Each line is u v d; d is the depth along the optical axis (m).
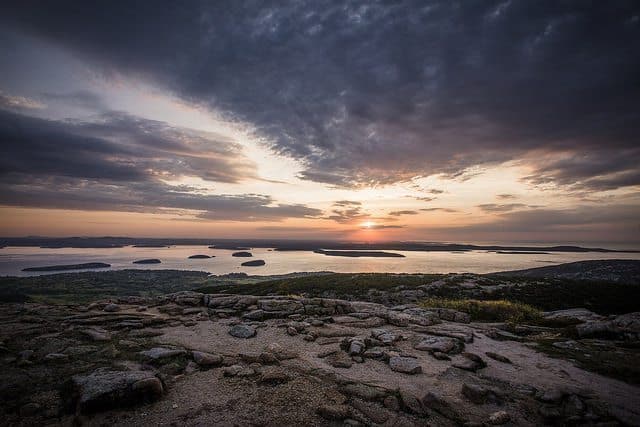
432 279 46.56
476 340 12.80
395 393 7.70
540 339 13.32
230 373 8.59
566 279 44.09
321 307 17.34
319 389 7.84
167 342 11.23
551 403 7.37
